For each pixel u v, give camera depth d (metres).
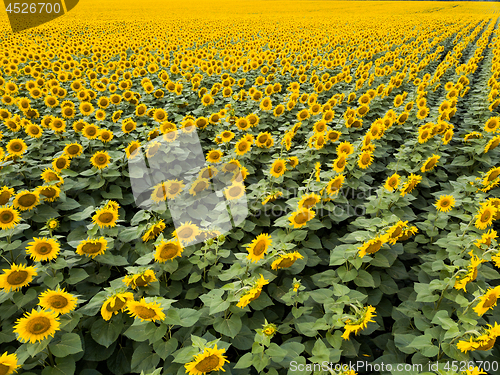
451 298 3.78
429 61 19.83
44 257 3.72
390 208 5.71
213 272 4.35
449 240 4.57
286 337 4.17
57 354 3.17
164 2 95.88
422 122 9.91
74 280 4.08
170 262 4.40
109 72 16.03
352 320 3.08
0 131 8.49
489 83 12.16
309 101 10.61
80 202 6.26
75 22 43.34
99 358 3.68
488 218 4.38
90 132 7.28
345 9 71.75
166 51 19.48
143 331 3.39
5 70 14.67
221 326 3.62
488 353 3.30
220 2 96.81
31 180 7.14
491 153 7.65
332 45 25.19
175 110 10.91
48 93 11.21
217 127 8.94
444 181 7.68
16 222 4.36
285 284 4.62
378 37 28.16
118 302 3.08
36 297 4.11
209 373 3.13
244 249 5.45
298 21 45.38
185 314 3.40
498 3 94.88
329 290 3.89
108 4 84.81
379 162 8.09
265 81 13.43
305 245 5.27
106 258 4.42
